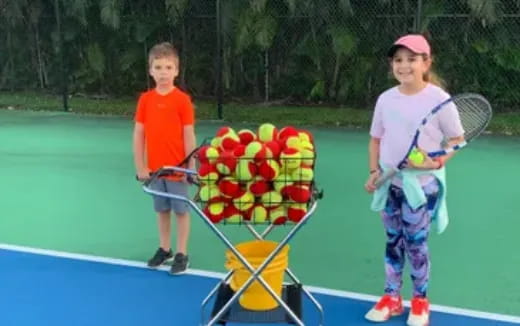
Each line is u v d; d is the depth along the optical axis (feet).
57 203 19.20
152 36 40.88
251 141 10.19
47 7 42.70
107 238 16.14
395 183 10.94
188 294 12.75
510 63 33.71
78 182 21.53
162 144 13.00
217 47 33.73
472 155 24.68
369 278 13.48
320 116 33.58
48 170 23.22
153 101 13.12
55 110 37.47
